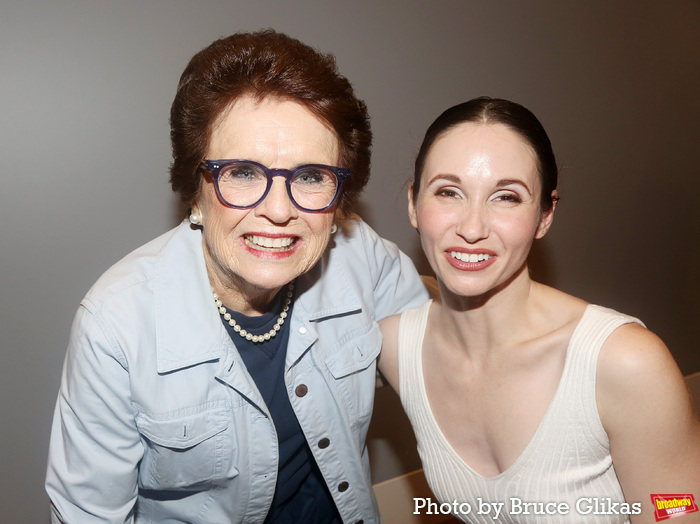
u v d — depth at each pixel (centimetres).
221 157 96
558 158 228
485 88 205
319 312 123
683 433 100
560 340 109
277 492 128
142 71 155
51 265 160
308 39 173
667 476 103
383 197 196
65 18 146
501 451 117
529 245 107
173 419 107
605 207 244
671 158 252
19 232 155
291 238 101
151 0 152
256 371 117
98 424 104
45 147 151
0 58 143
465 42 197
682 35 239
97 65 151
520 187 101
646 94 238
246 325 114
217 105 94
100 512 108
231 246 100
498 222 102
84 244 162
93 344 100
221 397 112
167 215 168
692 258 271
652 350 99
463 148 101
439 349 125
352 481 130
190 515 122
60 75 148
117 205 162
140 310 106
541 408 111
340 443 127
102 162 157
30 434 175
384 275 147
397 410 223
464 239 103
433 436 129
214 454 113
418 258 207
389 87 188
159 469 113
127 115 157
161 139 162
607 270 253
